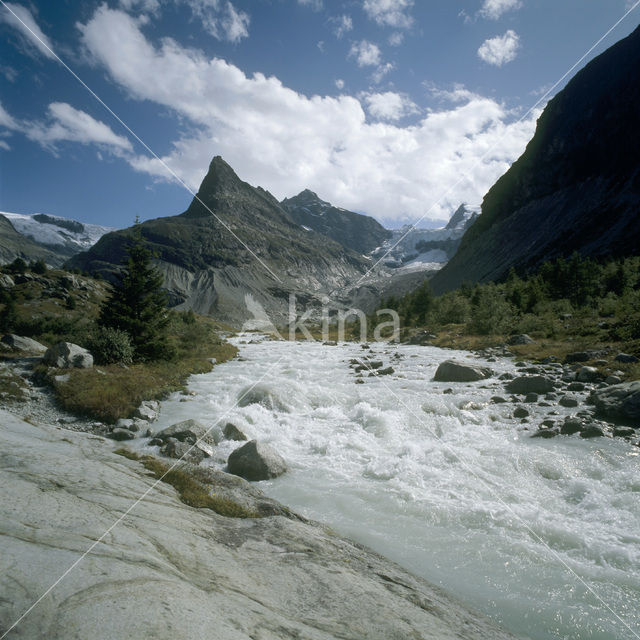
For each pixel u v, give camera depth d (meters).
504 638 5.38
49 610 3.70
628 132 162.50
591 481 10.41
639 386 14.50
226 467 11.98
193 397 20.06
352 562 6.81
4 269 77.88
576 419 13.95
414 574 7.01
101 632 3.48
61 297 69.50
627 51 177.38
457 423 15.25
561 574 7.03
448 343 36.50
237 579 5.41
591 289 55.12
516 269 152.38
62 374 19.59
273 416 17.12
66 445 11.09
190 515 7.60
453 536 8.31
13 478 7.30
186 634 3.66
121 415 16.16
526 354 26.53
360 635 4.61
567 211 172.00
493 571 7.17
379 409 17.45
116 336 24.92
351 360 29.75
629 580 6.80
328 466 12.22
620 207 148.25
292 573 5.96
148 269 27.86
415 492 10.22
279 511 8.84
